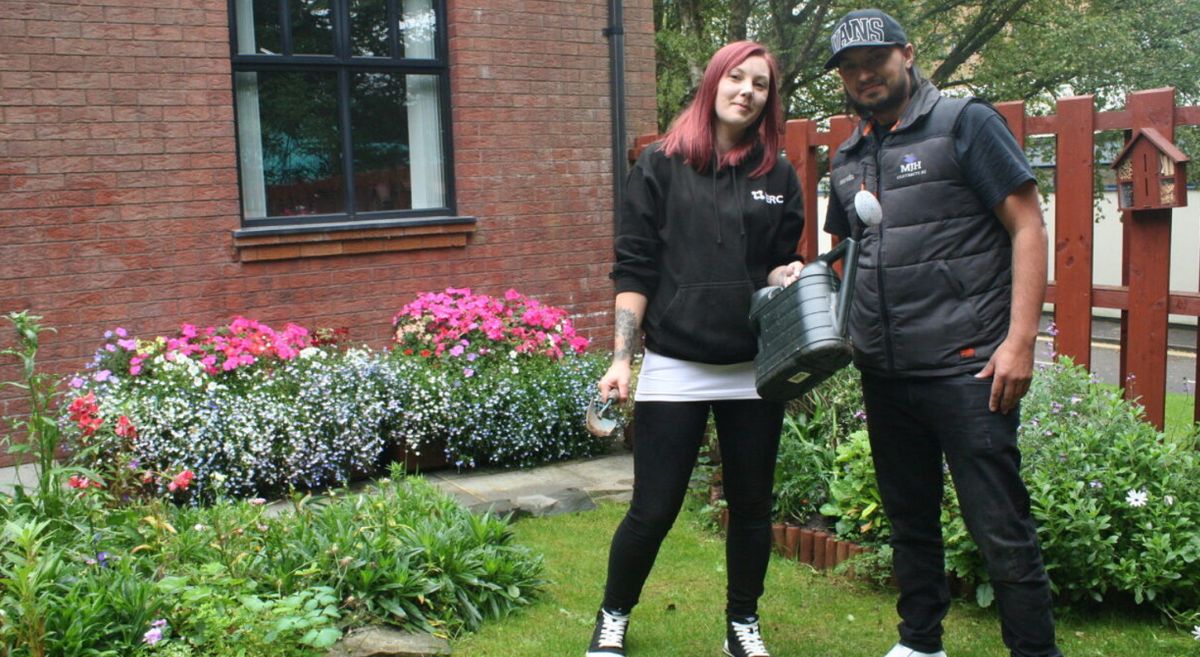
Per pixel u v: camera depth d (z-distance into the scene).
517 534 4.71
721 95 3.06
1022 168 2.70
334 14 6.62
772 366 2.88
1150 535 3.56
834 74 15.54
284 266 6.38
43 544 3.51
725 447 3.23
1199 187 15.45
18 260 5.62
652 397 3.15
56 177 5.68
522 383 6.08
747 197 3.12
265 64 6.38
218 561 3.59
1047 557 3.56
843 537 4.23
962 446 2.86
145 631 3.13
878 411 3.13
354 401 5.66
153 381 5.31
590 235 7.54
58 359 5.74
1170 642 3.39
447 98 7.02
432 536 3.83
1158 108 4.12
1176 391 10.67
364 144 6.83
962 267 2.85
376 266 6.69
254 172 6.45
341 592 3.54
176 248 6.03
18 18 5.54
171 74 5.95
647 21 7.72
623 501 5.28
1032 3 15.60
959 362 2.85
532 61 7.20
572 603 3.89
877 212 2.78
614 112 7.56
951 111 2.84
